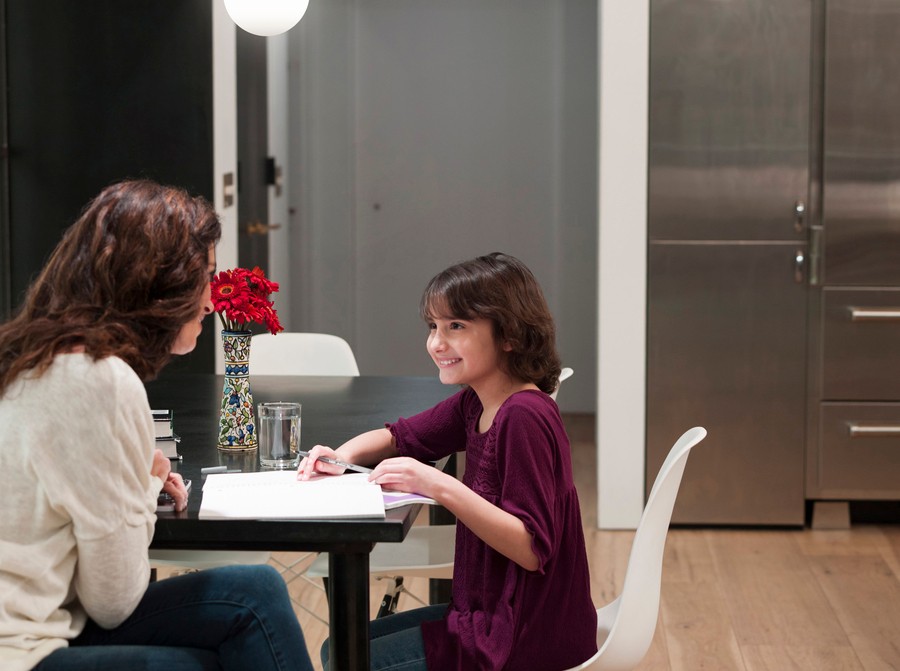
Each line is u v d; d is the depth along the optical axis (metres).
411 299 6.80
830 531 4.59
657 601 2.07
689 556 4.27
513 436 1.94
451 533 2.88
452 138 6.68
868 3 4.35
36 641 1.67
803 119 4.42
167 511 1.92
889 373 4.52
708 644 3.44
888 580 4.00
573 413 6.82
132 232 1.77
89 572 1.69
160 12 4.62
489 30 6.61
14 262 4.67
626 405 4.56
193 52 4.63
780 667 3.28
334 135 6.70
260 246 5.78
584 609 2.02
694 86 4.41
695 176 4.45
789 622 3.62
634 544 2.02
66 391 1.64
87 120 4.64
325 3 6.62
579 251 6.67
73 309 1.73
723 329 4.52
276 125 6.30
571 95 6.59
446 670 1.94
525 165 6.66
